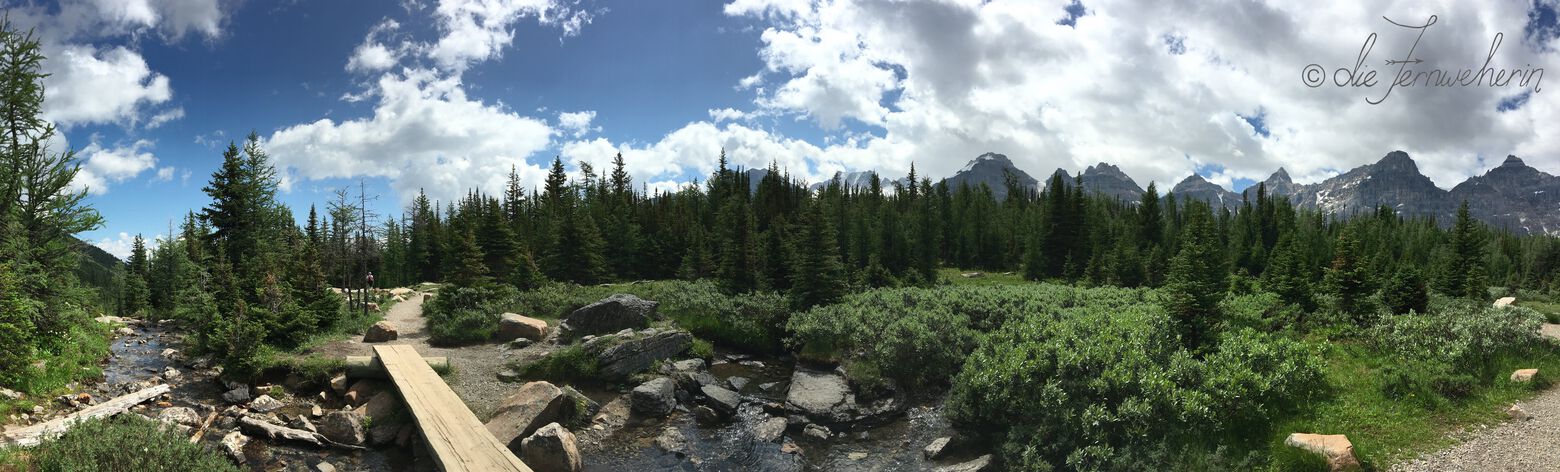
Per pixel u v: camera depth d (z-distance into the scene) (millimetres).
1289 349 14469
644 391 18469
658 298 34219
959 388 16500
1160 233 81125
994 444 14719
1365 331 18141
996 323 25406
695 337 26734
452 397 15898
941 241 83062
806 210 70250
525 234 77000
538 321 26750
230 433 14391
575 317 26422
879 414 17938
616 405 18375
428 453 14406
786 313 28406
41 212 20766
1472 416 12430
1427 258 92750
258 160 43875
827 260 31688
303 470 13406
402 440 15125
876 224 78750
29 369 15219
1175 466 11430
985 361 16266
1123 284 53125
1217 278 18141
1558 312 27984
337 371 18984
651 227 77750
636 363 21125
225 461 11562
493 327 25844
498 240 51688
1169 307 18078
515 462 12203
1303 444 11031
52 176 20969
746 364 24000
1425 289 23281
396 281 73625
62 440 10805
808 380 19984
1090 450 12062
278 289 24141
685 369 21484
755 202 92750
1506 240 118562
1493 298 41938
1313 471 10656
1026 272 67875
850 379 19969
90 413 14602
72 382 16922
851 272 43344
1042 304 27234
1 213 19609
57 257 20875
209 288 32781
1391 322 18188
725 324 27266
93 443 10367
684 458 15398
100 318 28750
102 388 17250
